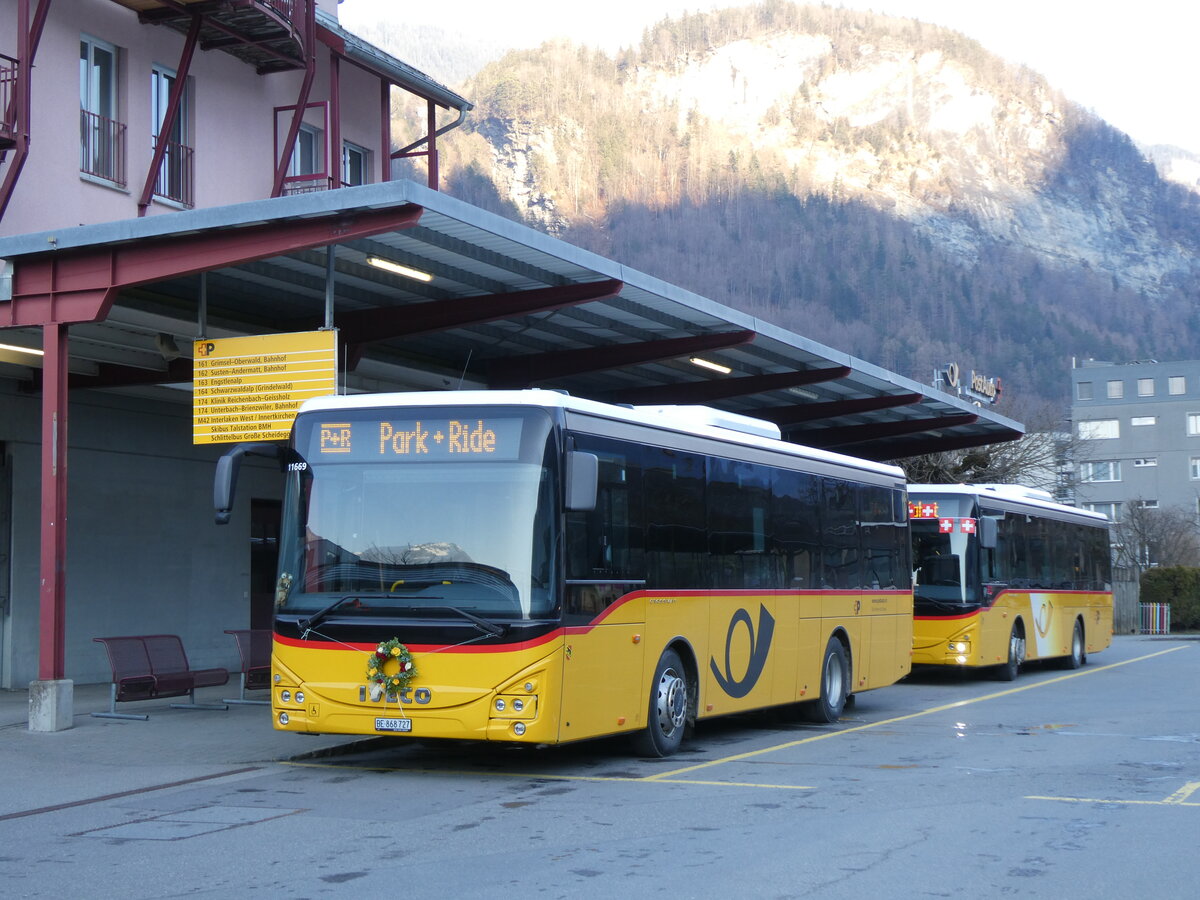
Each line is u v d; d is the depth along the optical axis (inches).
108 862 328.2
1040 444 2025.1
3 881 309.1
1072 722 659.4
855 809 396.5
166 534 872.9
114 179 842.2
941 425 1197.1
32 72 780.0
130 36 855.7
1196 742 568.4
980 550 912.3
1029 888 295.9
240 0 841.5
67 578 796.6
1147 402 3885.3
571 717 443.8
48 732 570.9
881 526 751.7
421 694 436.1
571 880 303.4
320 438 465.7
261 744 540.1
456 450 451.2
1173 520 2920.8
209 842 351.3
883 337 7869.1
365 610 446.0
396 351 839.7
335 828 369.1
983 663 908.0
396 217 522.6
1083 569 1184.8
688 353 820.0
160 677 624.4
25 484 774.5
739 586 574.2
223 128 933.2
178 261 561.9
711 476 558.6
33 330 667.4
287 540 464.1
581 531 454.6
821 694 655.8
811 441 1232.2
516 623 432.1
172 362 766.5
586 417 467.5
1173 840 348.8
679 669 525.3
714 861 323.3
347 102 1074.1
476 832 362.0
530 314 733.9
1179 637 1931.6
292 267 629.6
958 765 494.9
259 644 689.0
